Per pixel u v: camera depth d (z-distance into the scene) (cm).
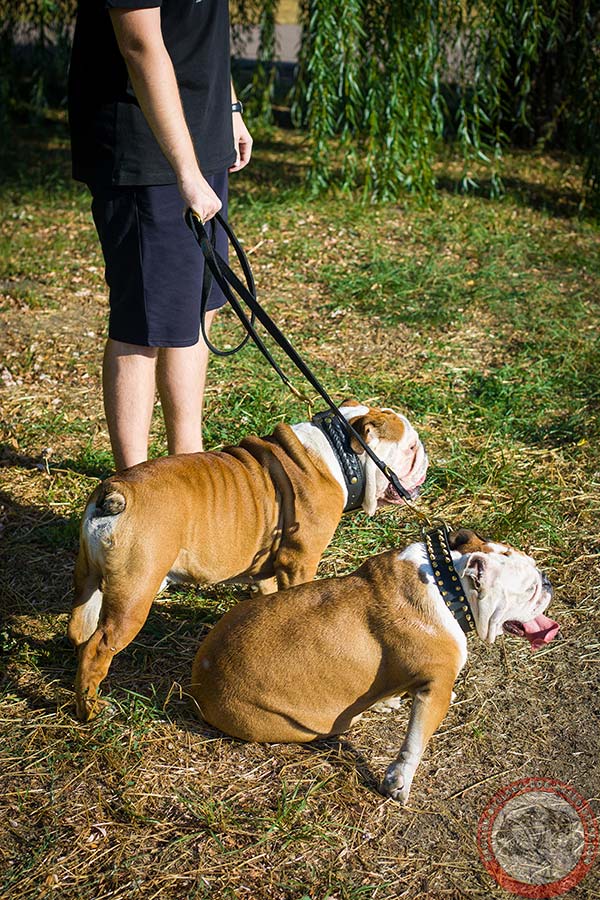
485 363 495
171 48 321
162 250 326
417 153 738
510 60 884
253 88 961
